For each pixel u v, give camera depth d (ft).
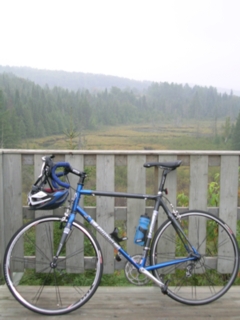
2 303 7.13
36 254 8.11
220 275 9.23
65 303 7.09
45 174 6.66
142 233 7.16
